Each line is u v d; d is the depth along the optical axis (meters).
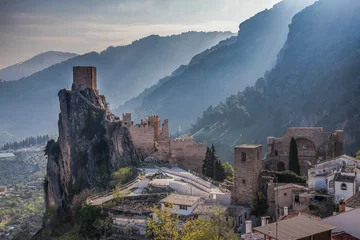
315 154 130.50
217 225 71.38
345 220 54.72
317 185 92.56
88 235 93.50
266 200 95.50
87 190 131.50
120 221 90.56
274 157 135.25
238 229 87.69
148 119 160.88
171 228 75.94
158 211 83.00
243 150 99.06
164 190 106.50
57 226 132.38
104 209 97.25
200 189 109.00
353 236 53.56
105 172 150.25
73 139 169.25
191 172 138.00
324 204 84.94
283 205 89.88
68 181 165.00
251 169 98.12
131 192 107.38
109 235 88.88
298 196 88.19
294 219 51.12
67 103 176.75
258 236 66.69
